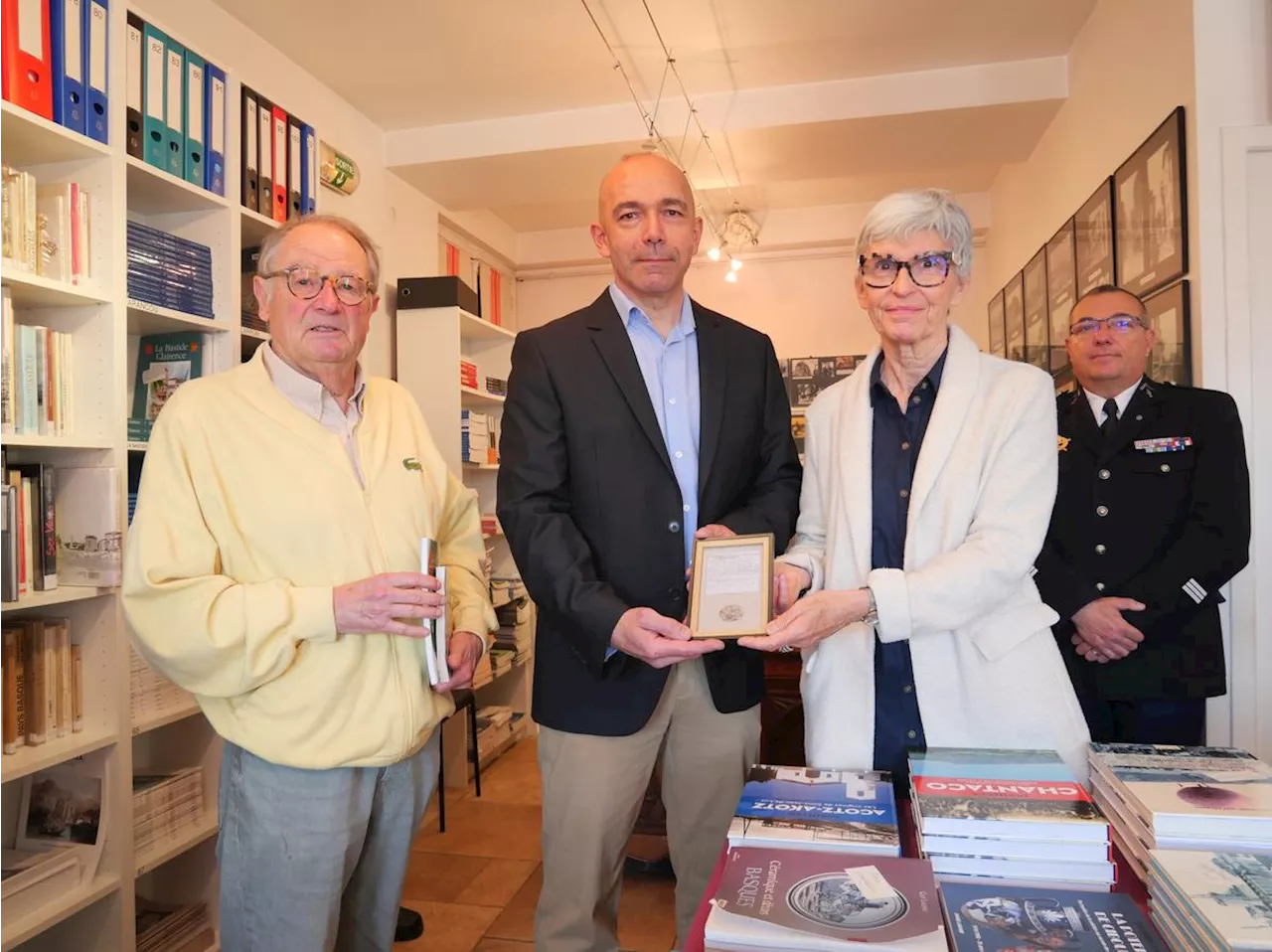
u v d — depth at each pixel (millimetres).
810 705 1424
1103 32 3158
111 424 2068
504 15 3184
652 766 1656
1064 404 2395
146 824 2230
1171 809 993
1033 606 1362
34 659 1983
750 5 3156
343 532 1480
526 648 4812
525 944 2570
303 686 1415
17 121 1849
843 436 1446
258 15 3156
